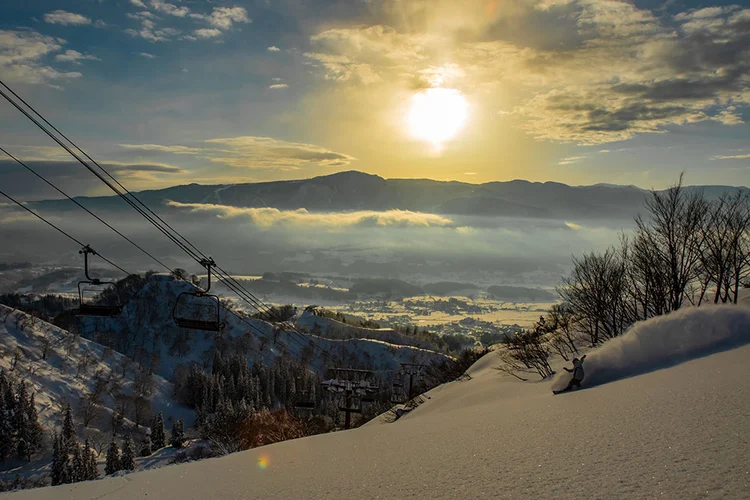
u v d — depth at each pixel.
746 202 18.22
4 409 56.03
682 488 3.51
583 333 21.89
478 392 18.14
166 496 6.37
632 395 7.48
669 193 19.31
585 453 4.82
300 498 5.10
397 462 5.99
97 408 74.31
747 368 7.37
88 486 7.58
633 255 20.45
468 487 4.43
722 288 19.30
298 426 22.28
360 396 32.03
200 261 15.95
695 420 5.21
